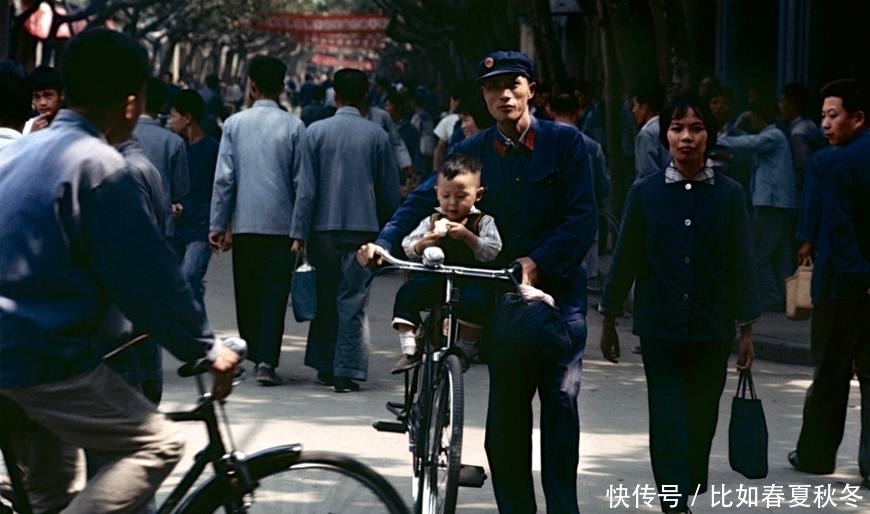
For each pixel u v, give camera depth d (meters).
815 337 8.47
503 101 6.71
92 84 4.90
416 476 6.78
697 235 7.06
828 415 8.39
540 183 6.73
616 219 18.23
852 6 19.98
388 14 59.88
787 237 15.55
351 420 9.79
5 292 4.73
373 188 11.05
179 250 11.71
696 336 7.09
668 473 7.08
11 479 5.13
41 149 4.78
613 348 7.35
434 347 6.76
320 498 5.04
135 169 6.45
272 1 84.50
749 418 7.43
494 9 39.31
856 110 8.11
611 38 19.64
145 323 4.73
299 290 10.76
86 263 4.75
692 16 26.44
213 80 37.19
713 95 15.88
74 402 4.77
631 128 18.81
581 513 7.56
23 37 37.09
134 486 4.85
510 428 6.73
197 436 9.04
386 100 26.08
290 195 11.14
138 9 48.22
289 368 11.97
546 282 6.77
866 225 8.11
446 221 6.66
